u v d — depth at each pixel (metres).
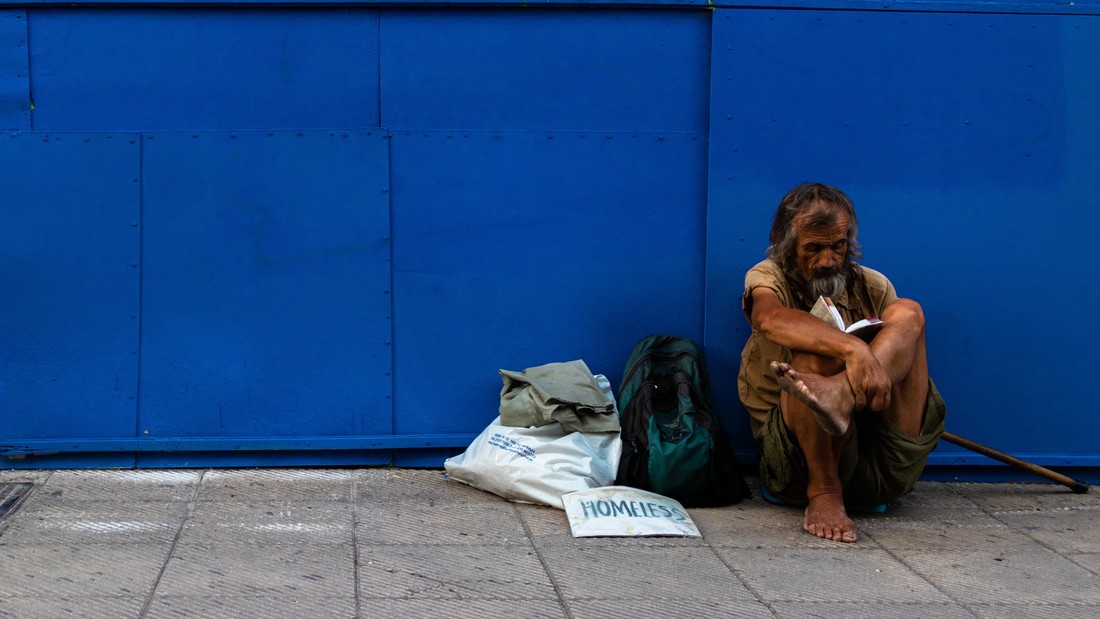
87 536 3.39
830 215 3.66
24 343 4.09
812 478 3.72
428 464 4.30
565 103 4.23
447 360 4.25
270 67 4.12
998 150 4.30
